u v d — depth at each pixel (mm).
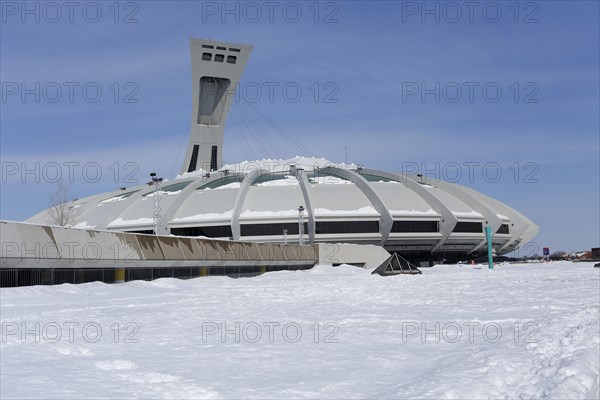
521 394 7629
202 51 114562
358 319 16594
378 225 86938
